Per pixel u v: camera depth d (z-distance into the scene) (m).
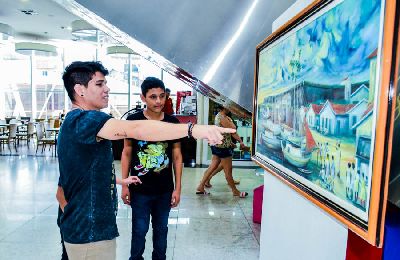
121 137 1.12
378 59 0.70
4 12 7.84
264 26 1.96
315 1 1.02
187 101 7.33
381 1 0.70
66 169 1.28
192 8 1.94
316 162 1.04
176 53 2.00
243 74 2.03
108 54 10.67
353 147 0.81
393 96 0.69
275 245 1.68
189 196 4.62
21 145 10.20
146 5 1.89
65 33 10.11
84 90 1.34
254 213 3.61
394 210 1.06
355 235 0.98
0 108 13.34
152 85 2.02
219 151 4.58
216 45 2.00
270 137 1.52
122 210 3.96
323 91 0.98
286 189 1.52
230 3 1.94
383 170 0.70
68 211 1.30
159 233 2.10
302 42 1.14
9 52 12.86
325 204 0.97
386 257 0.97
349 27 0.84
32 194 4.56
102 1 1.87
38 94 13.41
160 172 2.04
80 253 1.29
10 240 3.02
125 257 2.74
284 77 1.33
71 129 1.24
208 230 3.37
